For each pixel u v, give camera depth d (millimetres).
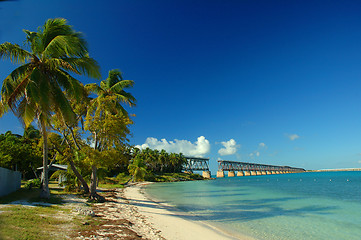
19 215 10055
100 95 22500
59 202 16500
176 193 37406
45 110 14391
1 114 15102
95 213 13922
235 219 15828
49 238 7605
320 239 11367
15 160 35562
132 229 10820
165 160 113312
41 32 15953
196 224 14008
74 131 21125
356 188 42219
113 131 19984
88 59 16328
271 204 23297
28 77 15195
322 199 26859
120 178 70688
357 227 13625
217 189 46125
